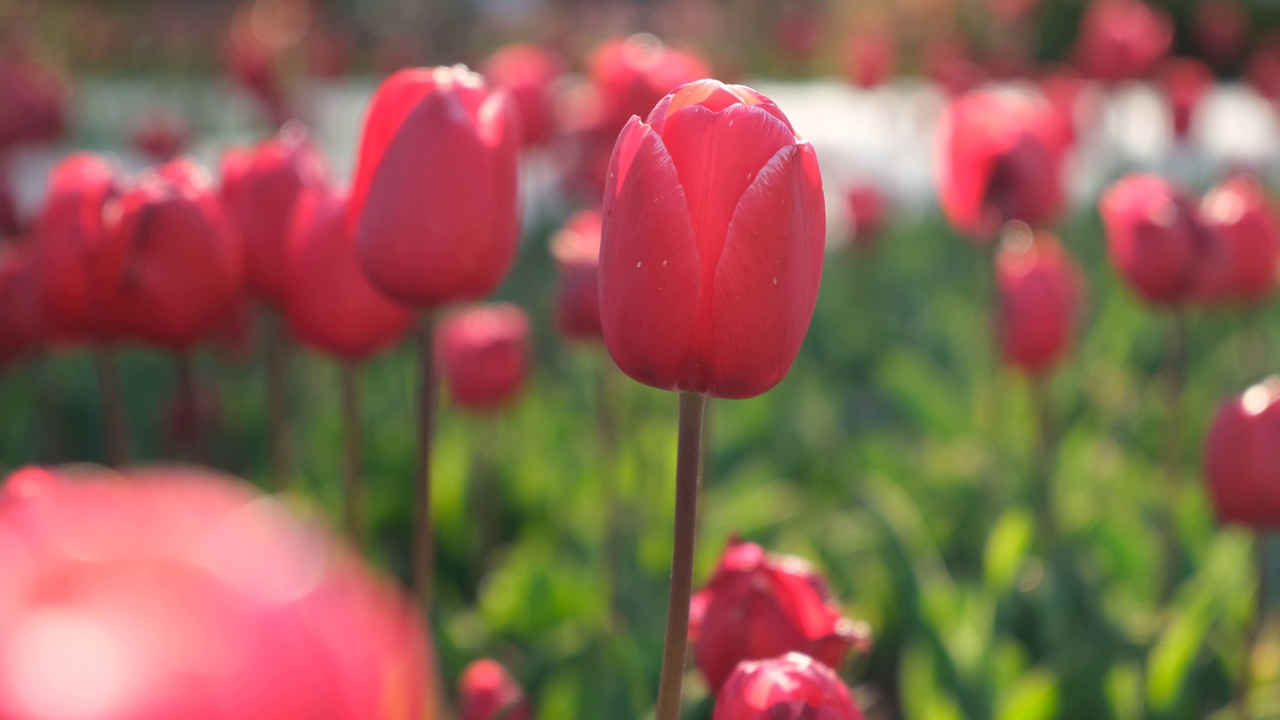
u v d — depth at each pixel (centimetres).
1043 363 144
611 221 76
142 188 93
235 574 28
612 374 151
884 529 126
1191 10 955
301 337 97
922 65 893
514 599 118
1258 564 103
